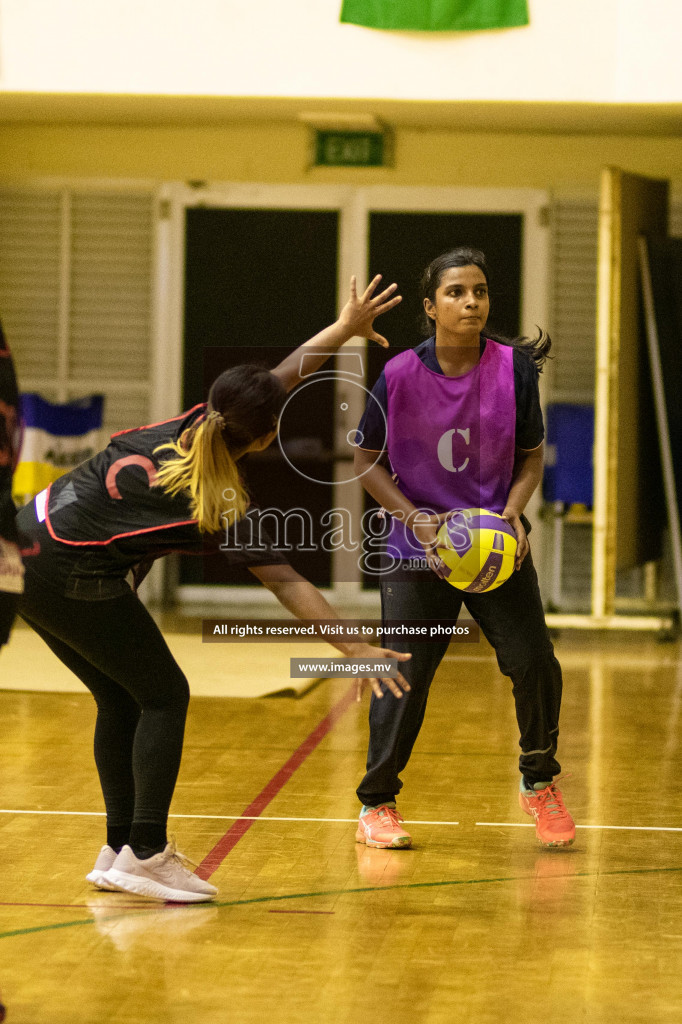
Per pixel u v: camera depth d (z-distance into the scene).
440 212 21.41
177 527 6.48
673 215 20.80
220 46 16.58
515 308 21.34
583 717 12.59
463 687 14.34
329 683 14.56
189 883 6.87
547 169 20.73
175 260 21.84
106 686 7.14
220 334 21.94
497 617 7.84
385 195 21.44
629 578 20.86
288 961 6.01
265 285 21.86
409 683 7.96
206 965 5.95
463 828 8.49
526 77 16.41
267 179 21.14
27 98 17.62
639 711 12.96
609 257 17.69
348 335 7.11
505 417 7.80
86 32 16.62
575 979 5.82
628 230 18.22
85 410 19.27
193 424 6.60
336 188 21.50
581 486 19.97
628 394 18.44
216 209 21.80
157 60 16.61
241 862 7.66
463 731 11.81
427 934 6.41
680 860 7.79
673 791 9.62
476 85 16.45
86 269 21.88
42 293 21.94
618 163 20.59
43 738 11.19
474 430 7.81
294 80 16.56
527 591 7.84
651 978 5.85
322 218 21.72
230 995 5.60
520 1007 5.50
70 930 6.42
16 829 8.30
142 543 6.52
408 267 21.55
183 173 21.27
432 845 8.08
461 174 20.91
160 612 20.62
